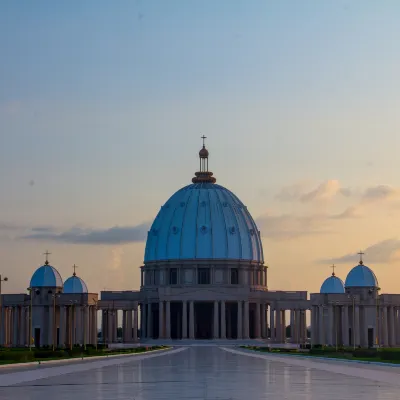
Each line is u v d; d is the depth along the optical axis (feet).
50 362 444.96
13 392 239.50
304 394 231.91
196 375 313.94
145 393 234.58
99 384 267.80
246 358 495.82
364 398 220.64
